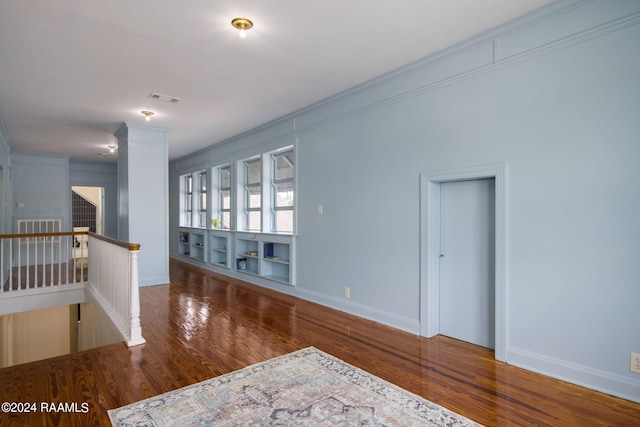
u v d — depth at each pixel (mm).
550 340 2662
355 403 2281
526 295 2785
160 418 2102
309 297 4926
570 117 2557
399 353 3098
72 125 5785
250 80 3930
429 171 3445
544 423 2068
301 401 2301
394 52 3287
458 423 2064
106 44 3084
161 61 3428
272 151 5855
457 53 3211
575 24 2521
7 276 6477
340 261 4453
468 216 3352
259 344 3299
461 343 3338
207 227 7734
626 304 2326
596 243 2447
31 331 7145
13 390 2416
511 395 2383
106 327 4242
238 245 6703
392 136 3801
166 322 3945
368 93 4062
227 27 2830
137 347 3203
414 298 3602
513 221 2854
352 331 3668
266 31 2891
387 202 3859
